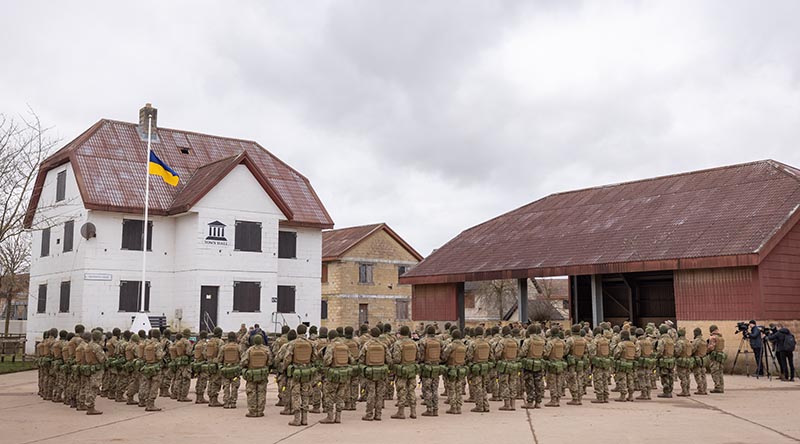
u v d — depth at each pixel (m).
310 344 15.07
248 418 15.80
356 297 51.59
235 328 33.03
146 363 17.19
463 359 16.41
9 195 30.47
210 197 32.97
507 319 60.06
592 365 18.77
